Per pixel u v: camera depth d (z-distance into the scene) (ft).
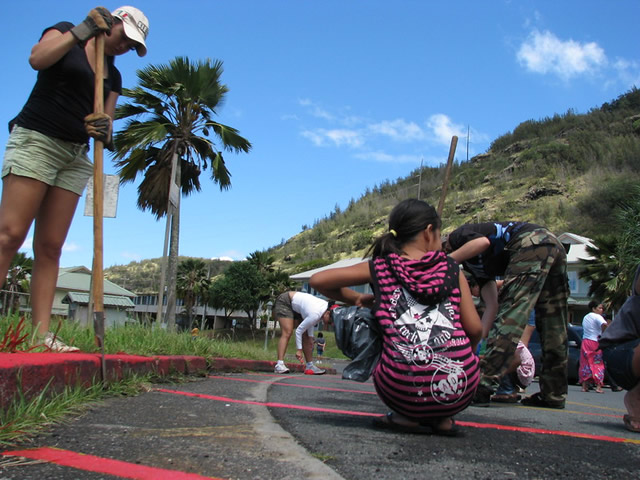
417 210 6.93
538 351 31.91
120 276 478.59
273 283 167.53
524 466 5.34
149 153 52.03
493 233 11.27
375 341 6.89
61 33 8.70
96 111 8.84
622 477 5.12
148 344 13.65
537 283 10.73
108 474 4.24
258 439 5.80
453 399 6.37
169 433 5.91
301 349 23.71
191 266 169.17
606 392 27.81
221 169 53.21
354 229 463.42
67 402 6.89
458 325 6.53
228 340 23.97
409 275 6.60
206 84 49.85
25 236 8.69
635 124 364.58
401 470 4.90
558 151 375.45
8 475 4.12
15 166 8.50
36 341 8.35
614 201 221.87
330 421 7.50
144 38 9.61
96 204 8.97
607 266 71.82
